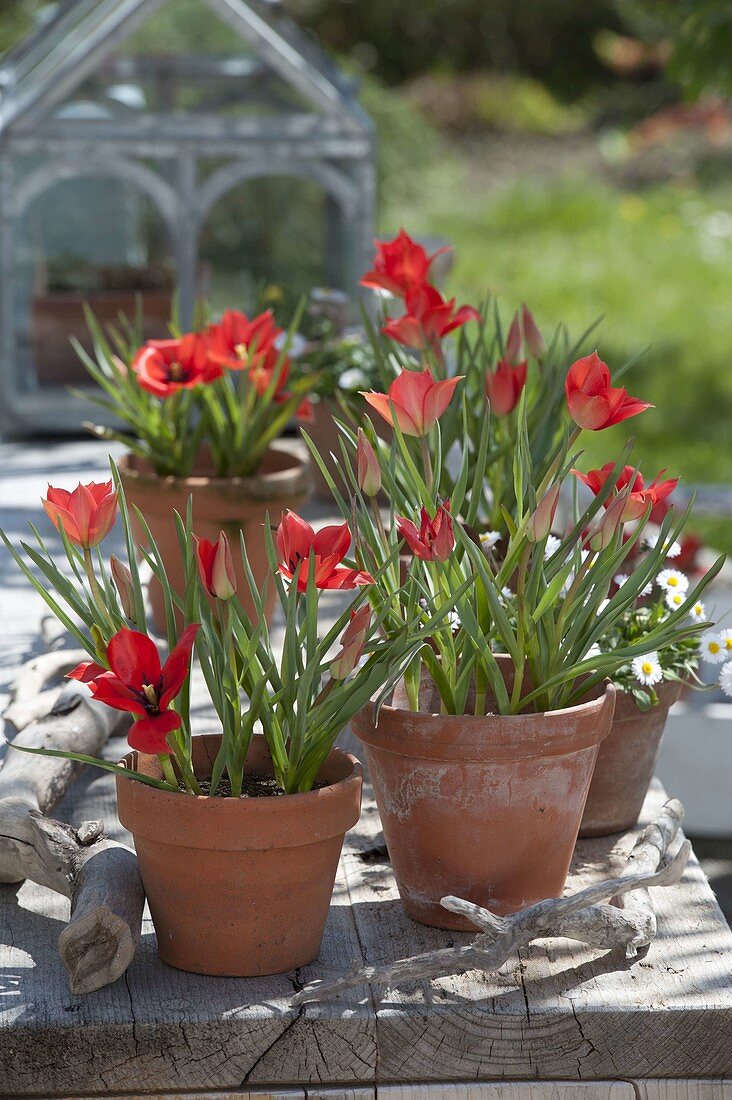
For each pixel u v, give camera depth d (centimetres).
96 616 185
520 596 188
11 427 385
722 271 864
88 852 191
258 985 185
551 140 1281
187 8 366
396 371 238
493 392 216
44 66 376
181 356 237
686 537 329
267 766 191
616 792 205
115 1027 181
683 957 189
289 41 373
